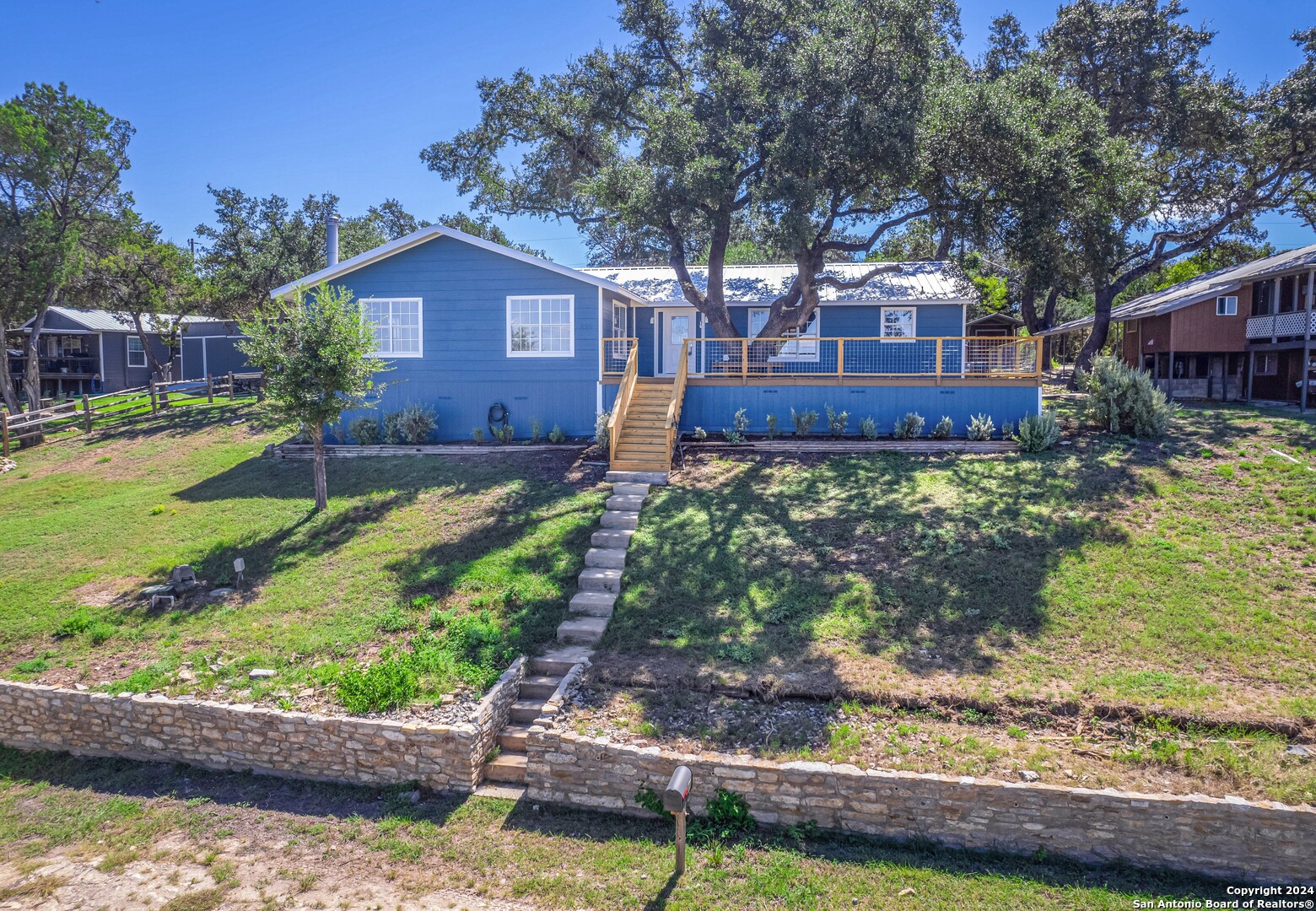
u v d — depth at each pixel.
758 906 6.55
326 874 7.27
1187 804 6.79
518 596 11.23
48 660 10.60
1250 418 17.55
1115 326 33.66
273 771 9.02
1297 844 6.65
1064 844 7.00
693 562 11.80
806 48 18.11
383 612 11.07
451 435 19.42
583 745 8.00
